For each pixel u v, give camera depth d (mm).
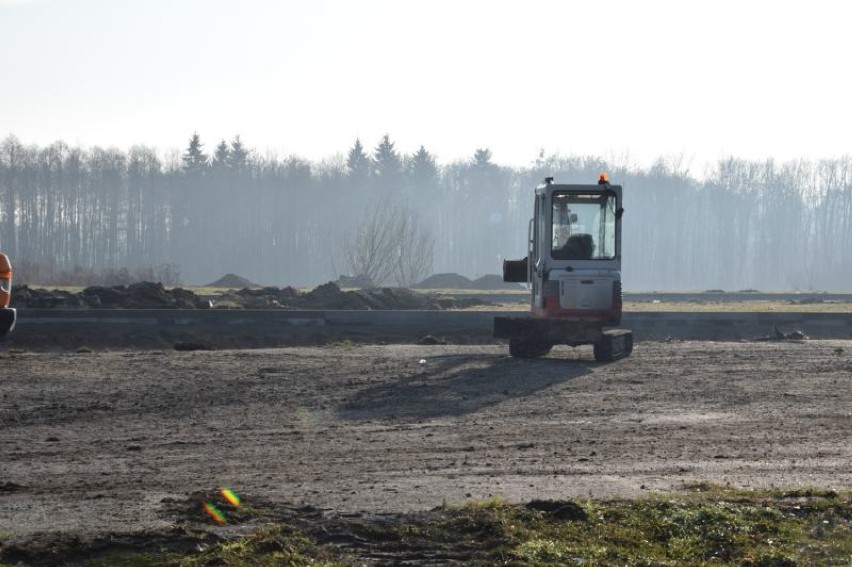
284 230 176375
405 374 28281
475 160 195375
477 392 24781
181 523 11250
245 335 43656
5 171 170875
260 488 13656
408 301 62750
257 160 192875
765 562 10430
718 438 18344
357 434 18797
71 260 173750
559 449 17156
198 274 174375
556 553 10367
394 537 10914
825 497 12938
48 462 15938
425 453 16766
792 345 38812
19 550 10031
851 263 190000
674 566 10242
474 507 11930
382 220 124812
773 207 197500
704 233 196625
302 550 10359
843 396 24250
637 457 16344
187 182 179250
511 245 191500
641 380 27250
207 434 18719
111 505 12430
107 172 175375
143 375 27203
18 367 28156
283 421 20312
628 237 192625
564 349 38312
